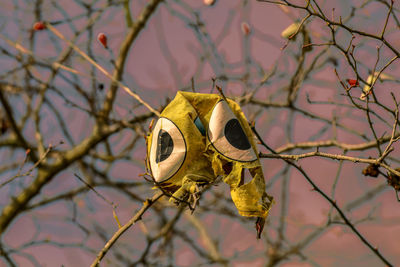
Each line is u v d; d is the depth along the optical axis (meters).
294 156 2.87
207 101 2.80
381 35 3.17
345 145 4.63
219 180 2.77
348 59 3.22
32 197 5.73
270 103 5.36
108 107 5.80
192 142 2.70
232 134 2.70
